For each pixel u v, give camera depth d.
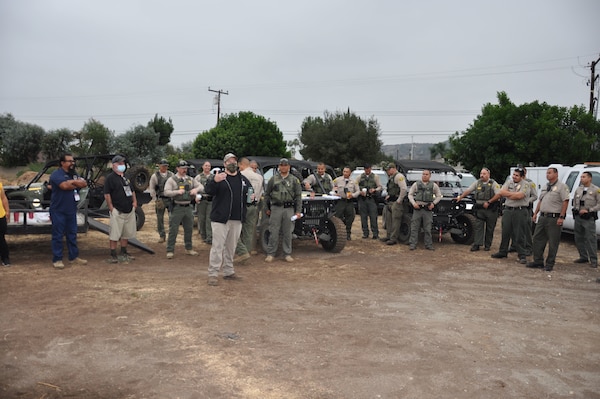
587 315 5.59
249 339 4.49
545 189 8.13
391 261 8.62
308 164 11.12
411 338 4.62
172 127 62.72
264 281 6.82
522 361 4.17
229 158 6.54
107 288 6.18
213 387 3.53
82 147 39.94
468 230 10.61
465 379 3.77
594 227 8.45
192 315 5.14
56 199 7.32
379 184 11.16
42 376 3.66
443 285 6.89
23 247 9.34
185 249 8.98
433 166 12.92
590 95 28.62
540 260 8.21
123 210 7.84
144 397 3.37
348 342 4.47
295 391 3.50
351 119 42.22
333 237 9.19
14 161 40.28
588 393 3.60
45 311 5.18
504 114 23.92
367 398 3.42
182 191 8.24
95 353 4.10
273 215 8.27
